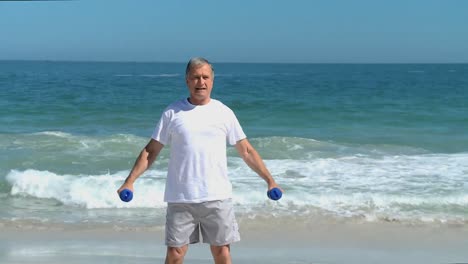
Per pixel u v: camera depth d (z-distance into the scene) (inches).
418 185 349.7
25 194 333.4
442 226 273.6
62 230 265.4
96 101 946.7
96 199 318.7
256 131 636.1
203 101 143.6
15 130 624.1
